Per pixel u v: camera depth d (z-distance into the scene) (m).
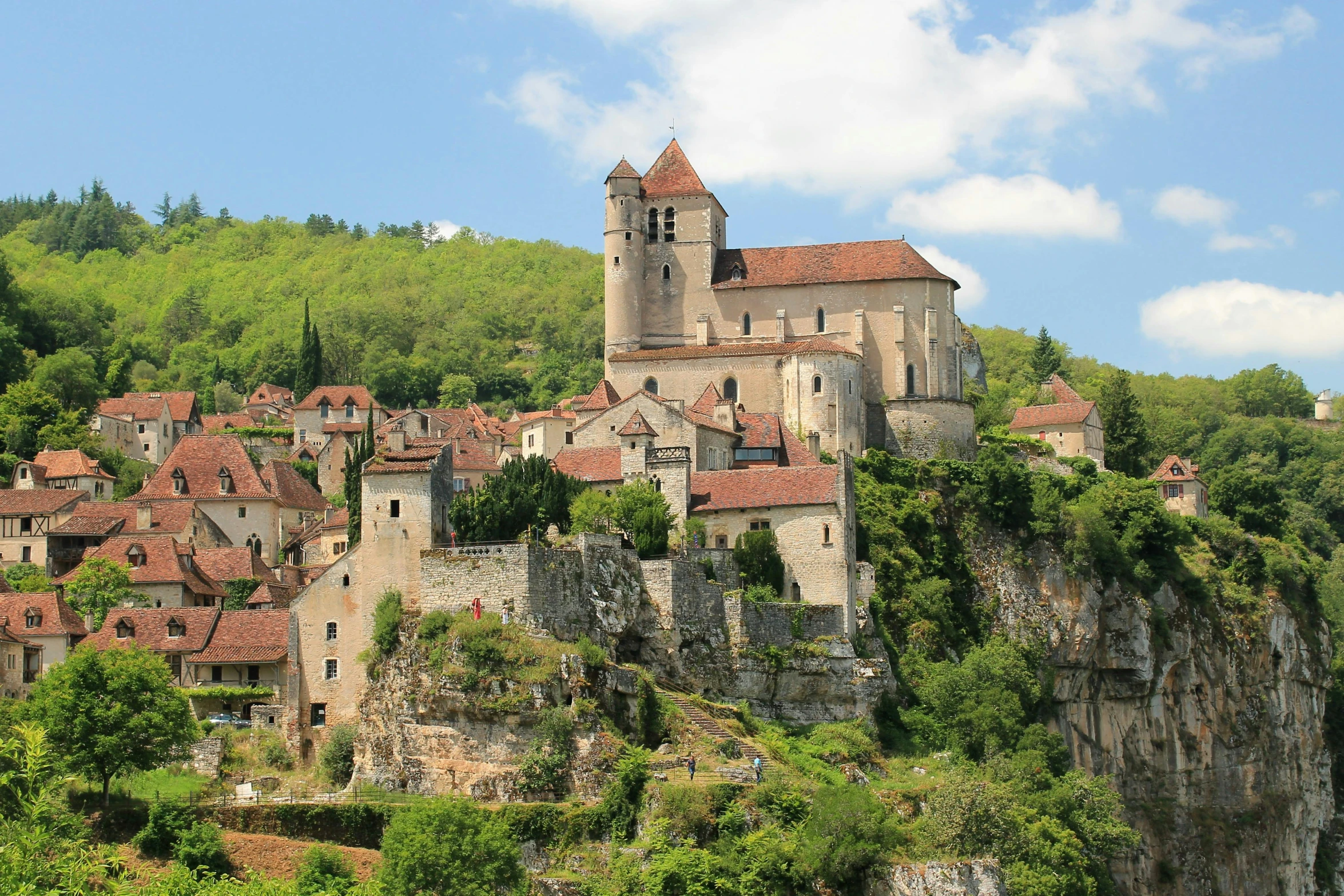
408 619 103.50
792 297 173.00
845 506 123.19
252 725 108.56
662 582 111.69
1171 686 163.12
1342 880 186.75
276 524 159.25
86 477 174.75
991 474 153.00
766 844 89.69
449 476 110.88
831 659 118.62
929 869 93.56
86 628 124.94
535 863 91.31
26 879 55.66
